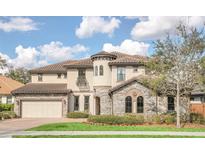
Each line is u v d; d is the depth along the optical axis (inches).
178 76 917.8
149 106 1189.1
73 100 1496.1
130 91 1210.0
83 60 1563.7
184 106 1087.0
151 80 945.5
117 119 962.7
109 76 1360.7
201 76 880.3
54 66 1633.9
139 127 862.5
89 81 1494.8
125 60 1353.3
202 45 888.3
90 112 1475.1
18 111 1461.6
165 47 916.0
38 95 1475.1
